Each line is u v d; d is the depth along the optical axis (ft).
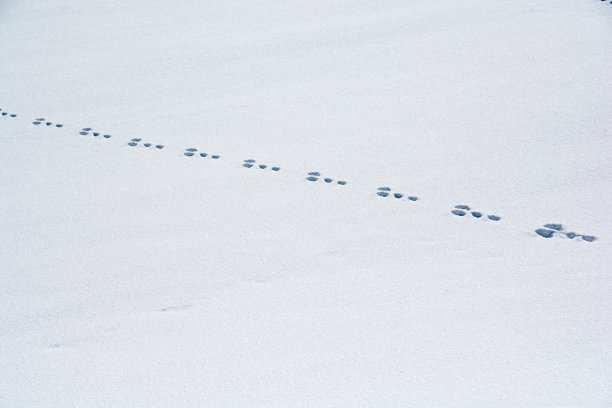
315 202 13.76
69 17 29.35
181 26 26.84
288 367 9.30
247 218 13.29
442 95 18.47
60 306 10.94
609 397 8.39
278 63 21.98
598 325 9.70
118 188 14.88
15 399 8.96
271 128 17.42
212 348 9.77
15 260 12.34
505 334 9.68
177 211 13.74
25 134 18.10
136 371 9.41
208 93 20.08
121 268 11.89
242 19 26.96
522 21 23.38
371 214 13.16
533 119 16.47
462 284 10.87
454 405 8.43
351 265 11.59
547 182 13.70
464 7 25.58
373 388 8.82
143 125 18.20
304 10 27.30
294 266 11.66
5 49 25.80
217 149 16.48
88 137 17.69
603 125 15.75
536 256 11.45
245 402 8.70
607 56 19.56
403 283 11.00
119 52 24.41
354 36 23.73
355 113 17.90
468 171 14.43
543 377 8.82
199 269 11.72
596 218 12.32
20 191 15.01
